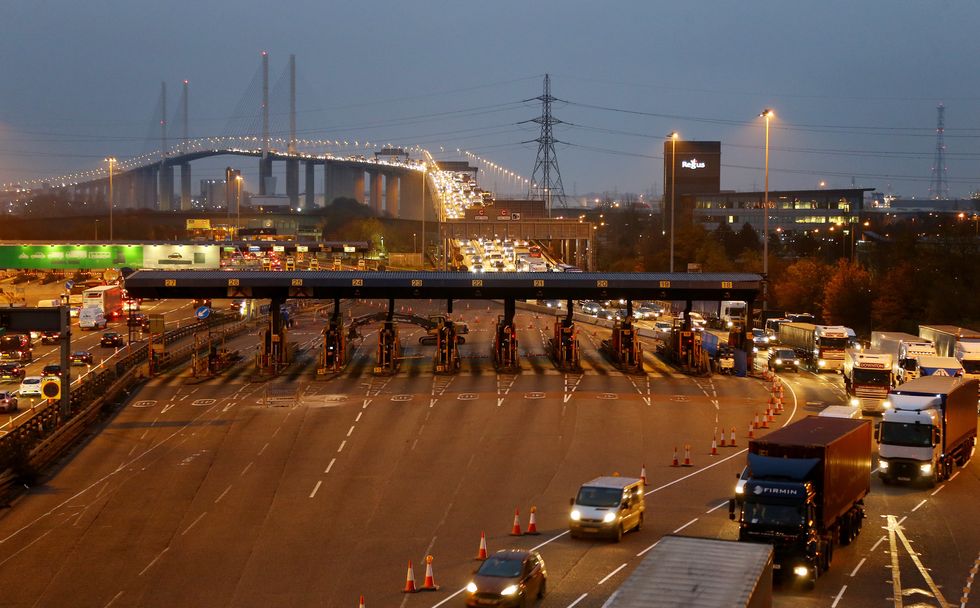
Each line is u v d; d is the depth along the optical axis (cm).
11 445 7231
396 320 16850
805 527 4616
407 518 6066
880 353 10000
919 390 6994
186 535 5866
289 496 6638
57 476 7306
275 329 12125
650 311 19488
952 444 7000
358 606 4531
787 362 12512
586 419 8969
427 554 5334
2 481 6731
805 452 4834
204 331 16150
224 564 5306
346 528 5900
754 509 4691
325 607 4556
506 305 12250
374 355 13462
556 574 4797
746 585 3250
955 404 7044
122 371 11238
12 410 9831
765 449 4912
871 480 6900
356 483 6931
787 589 4606
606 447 7931
